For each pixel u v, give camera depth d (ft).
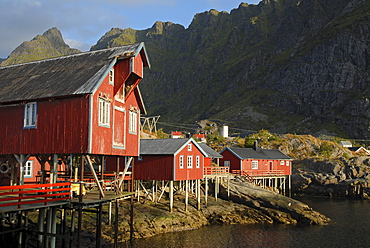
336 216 165.99
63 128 71.26
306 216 147.64
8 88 82.07
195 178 145.79
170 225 122.83
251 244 113.29
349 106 599.16
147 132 276.82
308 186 255.91
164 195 152.46
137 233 110.22
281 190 232.32
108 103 76.84
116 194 80.02
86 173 100.83
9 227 80.89
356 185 239.71
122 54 80.23
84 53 88.94
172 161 134.00
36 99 73.05
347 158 283.79
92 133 69.82
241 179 190.49
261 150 240.73
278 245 113.60
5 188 56.08
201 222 135.44
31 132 74.33
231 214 147.13
